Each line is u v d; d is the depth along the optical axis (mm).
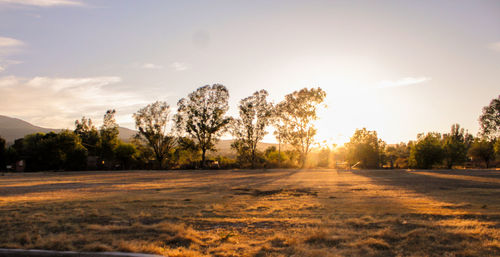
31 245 6641
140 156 65875
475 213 9445
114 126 68125
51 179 30609
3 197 15438
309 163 57281
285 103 56438
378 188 17797
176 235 7359
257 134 56188
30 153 58094
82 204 12531
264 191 17344
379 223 8445
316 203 12367
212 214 10305
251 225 8672
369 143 48781
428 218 8945
